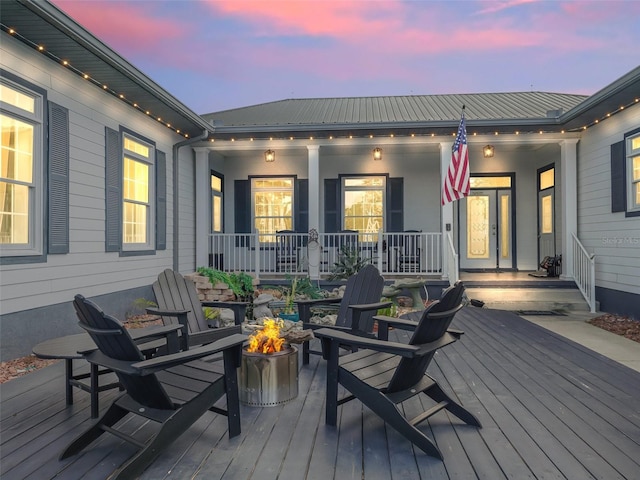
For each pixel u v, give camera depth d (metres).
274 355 3.02
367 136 8.53
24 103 4.73
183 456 2.26
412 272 9.29
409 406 2.99
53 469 2.13
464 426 2.65
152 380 2.07
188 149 8.80
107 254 6.11
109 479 1.99
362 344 2.47
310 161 8.72
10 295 4.44
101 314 2.04
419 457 2.26
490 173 10.30
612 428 2.60
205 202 8.86
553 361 4.09
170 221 8.03
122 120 6.51
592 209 7.99
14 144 4.62
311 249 8.58
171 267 8.04
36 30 4.36
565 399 3.10
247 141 8.82
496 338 5.04
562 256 8.58
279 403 3.00
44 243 4.89
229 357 2.48
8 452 2.32
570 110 7.36
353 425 2.67
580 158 8.37
